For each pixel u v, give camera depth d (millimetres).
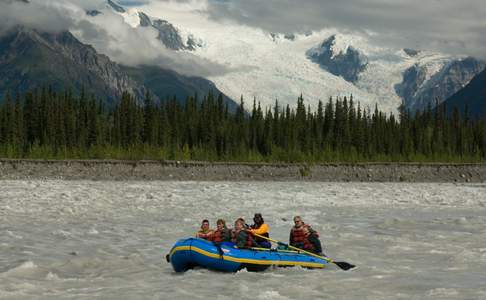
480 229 33250
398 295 18016
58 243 26422
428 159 130625
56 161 89062
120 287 18766
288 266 21500
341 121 134250
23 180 77188
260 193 58812
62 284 19156
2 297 17297
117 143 123062
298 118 132875
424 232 31922
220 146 123625
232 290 18406
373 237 29969
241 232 21250
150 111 126000
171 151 112625
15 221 33438
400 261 23672
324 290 18625
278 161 117125
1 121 111250
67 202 44312
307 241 22750
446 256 24781
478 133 141125
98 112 135500
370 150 131500
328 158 120938
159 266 22172
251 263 20859
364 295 18000
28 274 20391
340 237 29922
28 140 118188
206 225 22406
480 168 116375
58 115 117625
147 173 91062
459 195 61438
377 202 51438
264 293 17875
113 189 59750
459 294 18109
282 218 37406
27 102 120188
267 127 126812
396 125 137875
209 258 20484
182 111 133500
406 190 69938
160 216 37375
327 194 59625
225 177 95312
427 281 19938
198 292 18125
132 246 26156
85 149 111250
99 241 27250
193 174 93688
